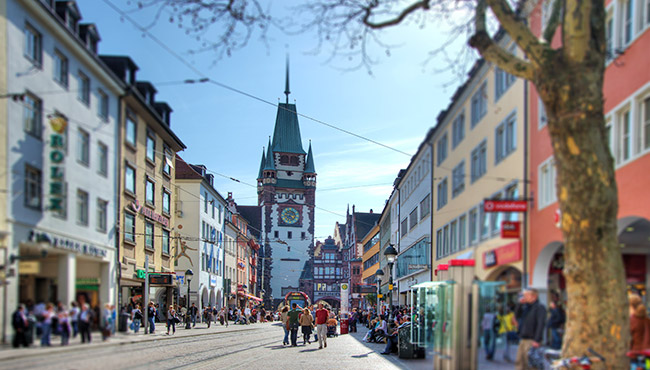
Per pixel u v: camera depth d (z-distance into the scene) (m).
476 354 10.28
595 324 9.48
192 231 55.06
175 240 52.34
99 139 12.21
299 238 134.00
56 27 11.41
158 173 23.81
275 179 135.62
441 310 11.95
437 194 15.01
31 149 11.47
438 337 12.29
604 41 9.88
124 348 13.63
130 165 14.48
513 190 11.83
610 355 9.44
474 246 12.18
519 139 11.93
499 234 11.66
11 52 11.82
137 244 21.19
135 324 24.92
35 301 10.73
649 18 11.42
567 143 9.77
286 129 138.62
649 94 11.52
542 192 11.77
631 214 12.02
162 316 42.88
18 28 11.74
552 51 9.92
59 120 11.54
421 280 20.36
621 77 12.43
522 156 11.91
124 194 14.84
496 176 11.93
